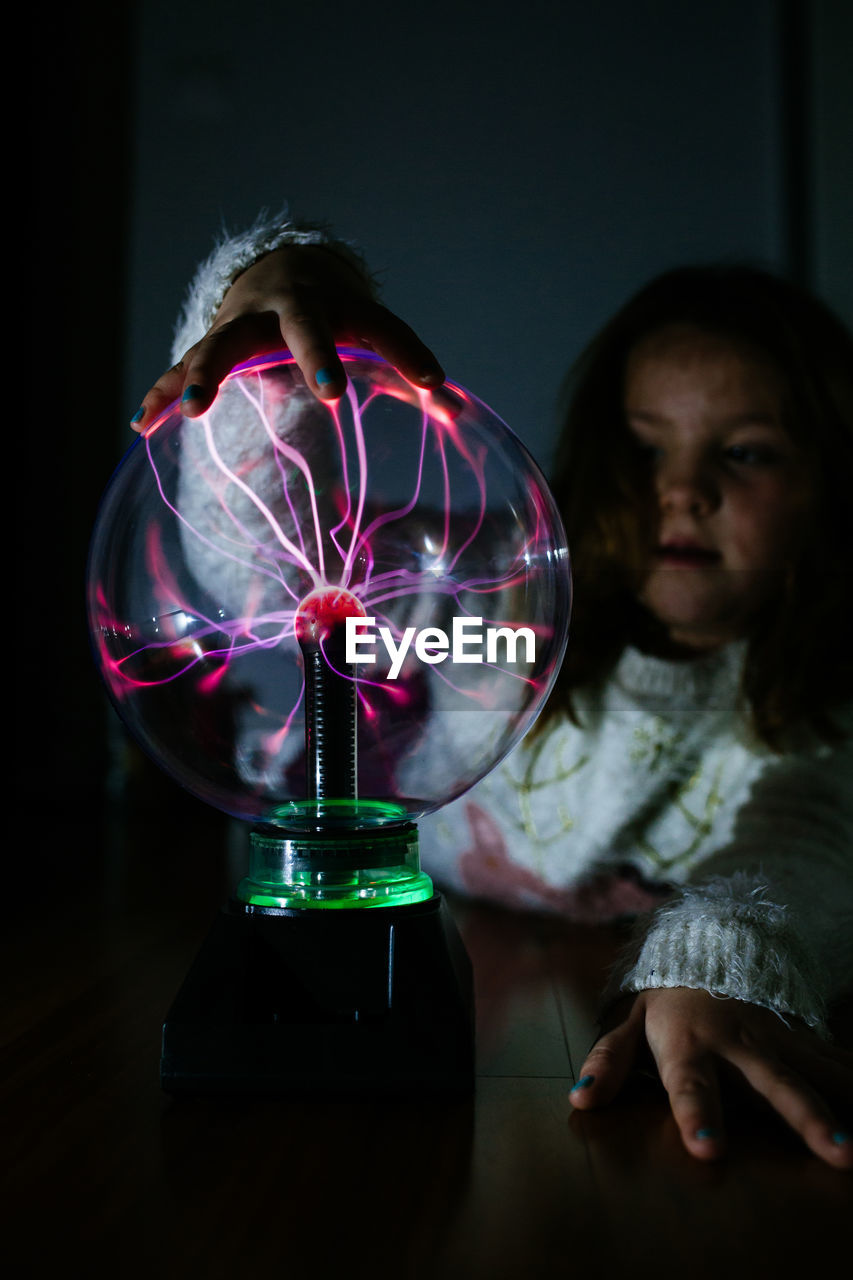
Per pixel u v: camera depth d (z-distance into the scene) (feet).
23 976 1.95
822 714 2.27
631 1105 1.38
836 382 2.61
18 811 4.72
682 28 5.05
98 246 5.82
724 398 2.56
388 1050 1.39
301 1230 1.09
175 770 1.68
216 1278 1.01
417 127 5.22
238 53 5.51
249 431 1.67
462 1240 1.07
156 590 1.65
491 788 2.59
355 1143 1.27
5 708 5.85
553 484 2.83
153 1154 1.24
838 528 2.54
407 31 5.28
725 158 5.01
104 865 3.23
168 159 5.68
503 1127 1.31
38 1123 1.32
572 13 5.12
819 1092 1.36
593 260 5.01
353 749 1.51
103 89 5.72
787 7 4.92
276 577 1.67
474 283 5.02
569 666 2.52
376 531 1.69
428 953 1.42
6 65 5.75
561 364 4.89
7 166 5.79
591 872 2.47
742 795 2.32
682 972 1.48
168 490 1.68
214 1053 1.39
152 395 1.65
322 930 1.43
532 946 2.25
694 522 2.54
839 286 4.71
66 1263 1.03
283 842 1.46
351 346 1.68
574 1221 1.10
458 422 1.73
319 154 5.37
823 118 4.76
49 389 5.89
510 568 1.71
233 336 1.59
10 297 5.85
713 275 2.72
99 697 5.95
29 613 5.89
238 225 2.26
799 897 1.82
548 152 5.08
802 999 1.47
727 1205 1.13
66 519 5.93
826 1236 1.08
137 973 1.97
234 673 1.65
